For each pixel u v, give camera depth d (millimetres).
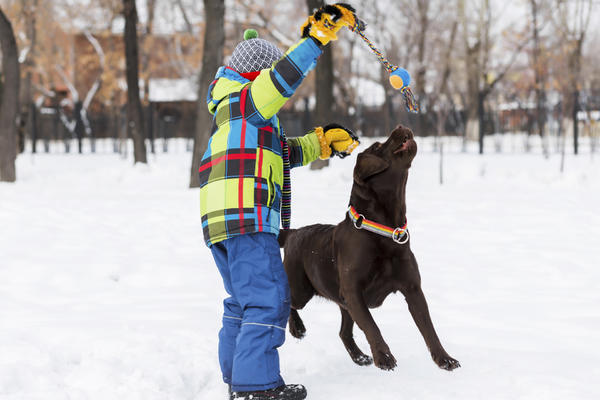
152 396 2904
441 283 5340
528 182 12984
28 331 3889
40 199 10688
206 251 6629
